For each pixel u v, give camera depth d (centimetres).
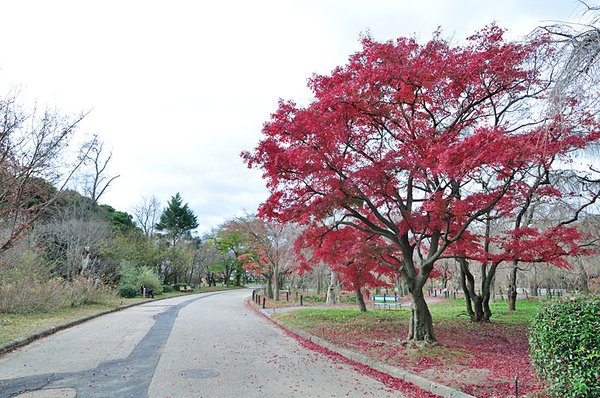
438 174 963
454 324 1573
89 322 1683
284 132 1054
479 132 807
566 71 487
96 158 3625
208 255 5559
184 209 6234
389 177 1020
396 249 1180
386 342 1151
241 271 6494
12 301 1631
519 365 862
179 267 4853
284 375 808
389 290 4803
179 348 1097
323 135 1005
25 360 921
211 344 1176
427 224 1062
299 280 4812
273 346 1171
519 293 4525
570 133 768
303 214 1108
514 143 768
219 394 666
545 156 770
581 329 508
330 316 1828
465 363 884
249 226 3228
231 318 1964
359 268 1381
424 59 1006
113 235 3550
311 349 1131
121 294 3262
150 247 4178
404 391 707
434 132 1082
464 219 1179
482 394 646
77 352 1021
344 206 1098
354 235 1259
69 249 2628
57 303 1881
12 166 856
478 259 1245
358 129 1152
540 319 576
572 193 1294
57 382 731
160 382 736
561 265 1409
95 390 681
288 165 1058
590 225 1555
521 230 1284
